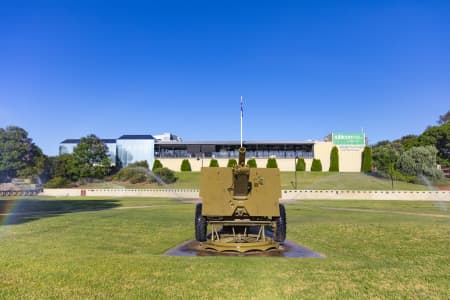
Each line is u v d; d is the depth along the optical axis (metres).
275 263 8.84
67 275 7.53
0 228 15.71
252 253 10.55
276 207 11.32
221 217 11.66
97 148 64.94
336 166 70.81
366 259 9.80
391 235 14.05
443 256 10.27
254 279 7.34
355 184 56.66
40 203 33.91
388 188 52.81
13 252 10.18
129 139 73.44
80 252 10.34
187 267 8.29
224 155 73.38
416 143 75.25
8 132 64.56
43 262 8.69
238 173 10.73
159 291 6.58
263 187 11.43
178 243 12.32
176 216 21.33
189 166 72.06
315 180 61.31
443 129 72.38
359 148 72.06
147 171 63.59
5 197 46.09
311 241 12.84
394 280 7.37
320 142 72.81
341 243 12.47
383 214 23.36
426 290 6.76
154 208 27.86
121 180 63.53
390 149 70.06
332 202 36.38
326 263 8.92
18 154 63.84
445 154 73.38
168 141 73.69
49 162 65.94
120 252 10.66
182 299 6.20
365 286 6.95
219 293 6.49
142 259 9.11
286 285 6.97
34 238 12.96
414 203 34.75
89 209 27.05
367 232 14.80
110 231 14.96
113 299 6.19
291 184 57.78
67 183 59.22
